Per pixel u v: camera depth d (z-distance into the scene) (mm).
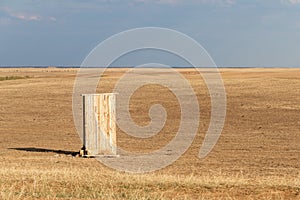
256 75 132625
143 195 20375
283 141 46594
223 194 21141
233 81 108688
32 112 72750
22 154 39031
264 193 21344
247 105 74938
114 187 22281
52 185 22547
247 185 22969
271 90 91938
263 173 29688
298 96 83625
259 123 59844
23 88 103625
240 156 37844
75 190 21422
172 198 19969
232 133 52500
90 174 26031
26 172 26172
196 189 22031
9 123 63250
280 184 23281
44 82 116375
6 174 25312
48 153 39750
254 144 44812
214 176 27016
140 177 25141
